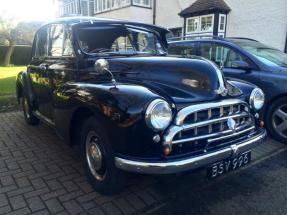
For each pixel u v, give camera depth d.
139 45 4.15
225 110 2.86
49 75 4.06
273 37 11.90
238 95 3.13
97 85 2.89
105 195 3.03
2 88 9.27
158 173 2.39
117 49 3.86
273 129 4.65
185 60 3.26
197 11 14.05
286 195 3.12
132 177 3.42
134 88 2.62
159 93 2.65
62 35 3.78
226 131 2.80
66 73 3.64
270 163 3.94
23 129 5.32
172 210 2.83
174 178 3.46
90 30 3.64
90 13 22.50
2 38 22.77
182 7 15.97
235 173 3.63
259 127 3.31
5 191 3.13
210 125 2.69
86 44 3.59
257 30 12.46
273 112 4.62
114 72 3.23
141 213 2.78
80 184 3.29
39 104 4.65
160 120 2.38
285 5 11.35
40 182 3.33
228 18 13.61
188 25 15.08
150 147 2.42
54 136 4.93
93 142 2.97
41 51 4.55
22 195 3.06
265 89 4.64
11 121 5.87
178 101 2.64
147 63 3.23
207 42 5.73
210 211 2.82
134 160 2.44
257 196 3.10
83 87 2.98
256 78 4.75
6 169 3.67
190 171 2.57
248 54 5.03
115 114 2.50
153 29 4.36
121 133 2.47
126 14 17.75
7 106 6.85
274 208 2.88
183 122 2.52
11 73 14.38
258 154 4.23
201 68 3.08
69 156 4.08
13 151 4.26
